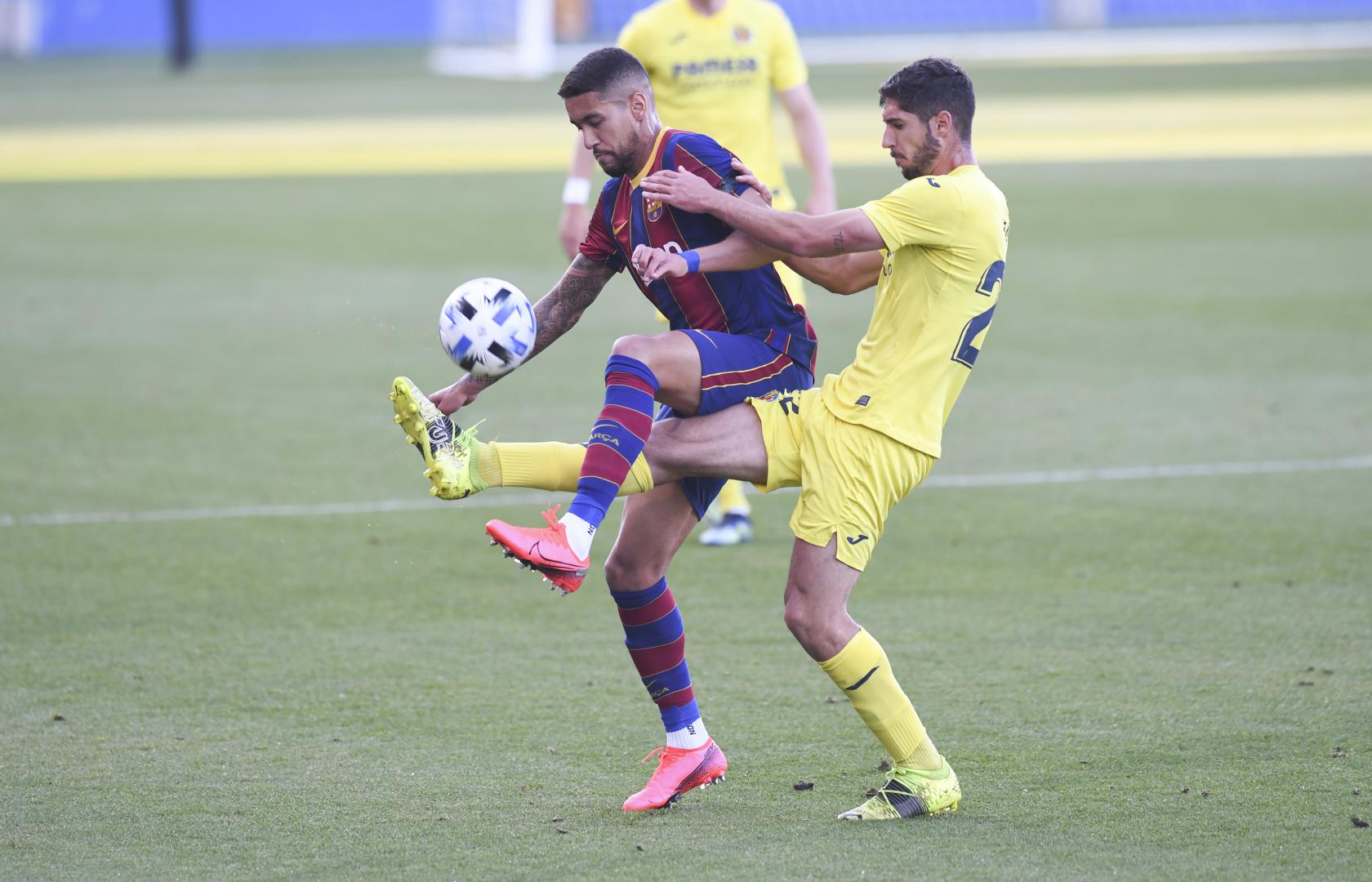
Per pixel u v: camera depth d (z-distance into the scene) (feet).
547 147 319.27
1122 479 96.17
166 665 65.87
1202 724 57.77
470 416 113.80
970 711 59.57
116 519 88.99
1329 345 134.51
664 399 50.42
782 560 82.33
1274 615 70.85
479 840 47.80
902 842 47.34
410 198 247.91
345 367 131.44
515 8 631.15
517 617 73.00
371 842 47.70
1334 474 95.91
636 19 89.81
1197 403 115.24
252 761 55.06
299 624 71.56
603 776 53.88
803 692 62.54
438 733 58.03
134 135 352.08
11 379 126.72
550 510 47.67
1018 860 45.78
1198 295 160.25
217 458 102.47
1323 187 242.17
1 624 71.15
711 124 89.25
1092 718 58.59
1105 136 321.93
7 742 56.95
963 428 109.81
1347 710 58.85
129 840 47.91
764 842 47.55
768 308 52.70
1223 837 47.34
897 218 47.57
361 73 565.12
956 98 49.08
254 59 655.35
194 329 148.46
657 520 51.67
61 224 223.51
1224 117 350.23
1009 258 187.32
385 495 94.53
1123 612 71.82
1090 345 137.18
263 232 214.48
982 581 77.05
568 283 55.42
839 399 49.70
